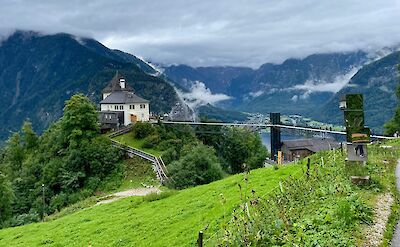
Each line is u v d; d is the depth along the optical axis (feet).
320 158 148.15
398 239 68.44
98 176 364.99
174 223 135.03
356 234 67.92
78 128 400.26
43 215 287.89
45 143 436.35
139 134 428.15
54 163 380.78
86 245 138.72
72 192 354.74
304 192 94.17
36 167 397.60
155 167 354.74
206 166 315.99
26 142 463.01
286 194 93.61
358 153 99.50
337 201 81.15
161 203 172.04
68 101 413.18
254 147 510.17
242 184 151.33
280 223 73.72
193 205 147.54
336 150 159.02
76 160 371.15
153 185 321.93
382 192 93.66
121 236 138.62
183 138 463.42
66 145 407.44
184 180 304.50
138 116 498.69
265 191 126.00
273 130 497.87
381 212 79.25
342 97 102.27
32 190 366.22
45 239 158.30
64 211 261.03
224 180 179.83
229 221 99.50
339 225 71.15
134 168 365.81
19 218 280.31
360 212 76.18
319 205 83.05
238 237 73.51
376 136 327.67
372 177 101.76
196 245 103.30
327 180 102.47
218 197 147.33
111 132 449.06
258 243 70.64
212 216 121.80
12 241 171.53
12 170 433.89
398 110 384.06
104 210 188.75
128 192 300.20
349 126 100.17
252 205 88.69
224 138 504.43
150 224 141.59
